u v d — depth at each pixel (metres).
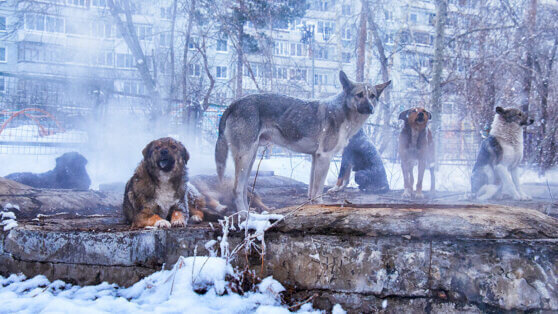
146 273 3.26
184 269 3.05
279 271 3.05
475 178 6.57
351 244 2.92
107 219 4.43
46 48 22.62
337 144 5.23
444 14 12.17
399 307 2.80
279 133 5.16
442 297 2.75
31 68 24.33
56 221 4.07
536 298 2.60
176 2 15.49
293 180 8.80
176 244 3.28
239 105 5.03
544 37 13.58
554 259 2.62
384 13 18.41
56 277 3.37
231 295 2.94
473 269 2.71
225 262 3.07
